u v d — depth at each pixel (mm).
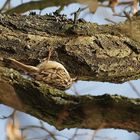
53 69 6852
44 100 5688
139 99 5340
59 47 6918
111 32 7277
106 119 5324
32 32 6867
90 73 7078
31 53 6793
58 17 7129
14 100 5793
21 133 5863
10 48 6695
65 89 7094
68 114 5496
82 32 7074
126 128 5352
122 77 7305
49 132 6379
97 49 7062
